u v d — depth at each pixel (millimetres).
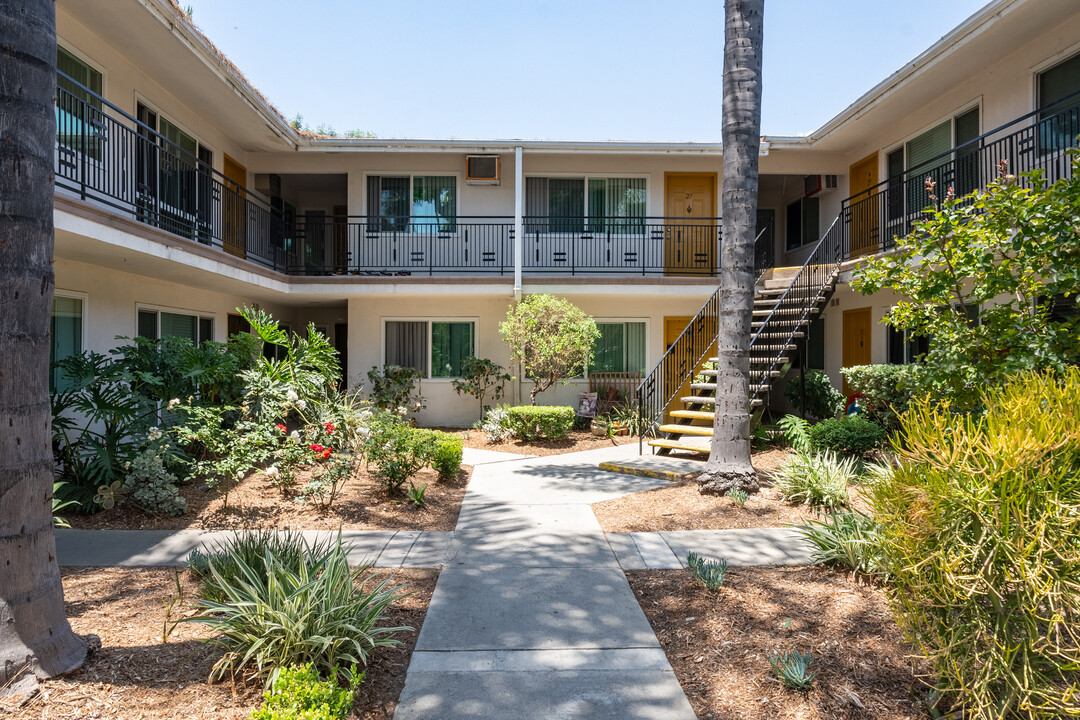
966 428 2934
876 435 7828
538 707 2990
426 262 13953
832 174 13695
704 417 9508
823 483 6195
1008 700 2621
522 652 3520
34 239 2920
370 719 2883
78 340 8109
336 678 2912
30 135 2904
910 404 3297
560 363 11297
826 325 13562
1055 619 2496
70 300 8000
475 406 13703
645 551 5188
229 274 9539
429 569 4832
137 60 8992
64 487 6223
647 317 13867
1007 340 5293
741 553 5055
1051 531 2574
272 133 11930
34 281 2922
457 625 3852
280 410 6977
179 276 9492
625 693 3113
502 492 7402
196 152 11023
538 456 10102
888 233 11758
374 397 12578
